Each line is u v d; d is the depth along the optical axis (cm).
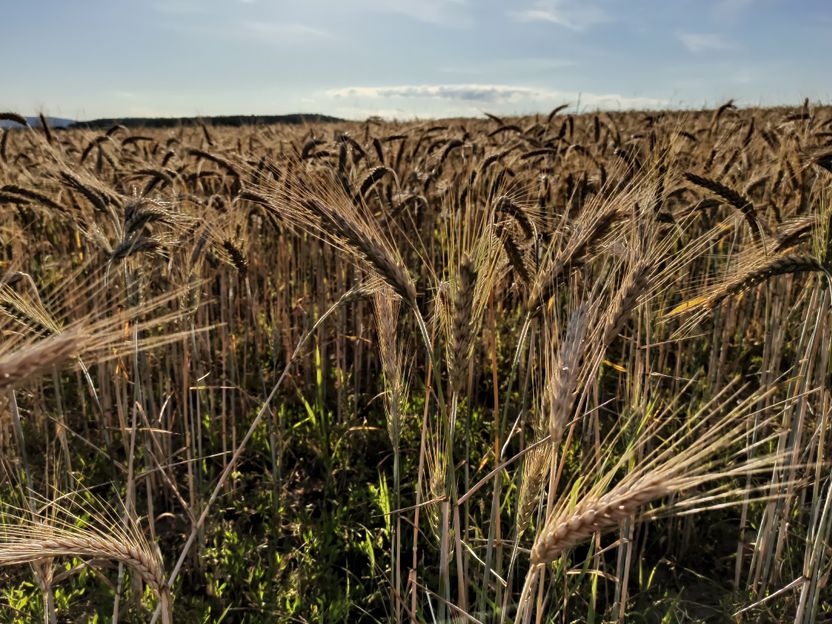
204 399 627
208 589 445
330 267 783
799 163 522
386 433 627
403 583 468
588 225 298
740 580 490
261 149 1017
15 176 806
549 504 255
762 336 749
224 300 680
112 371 549
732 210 585
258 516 567
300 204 277
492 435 590
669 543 502
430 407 636
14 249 634
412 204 731
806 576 356
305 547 491
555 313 301
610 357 709
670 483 186
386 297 347
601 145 1032
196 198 588
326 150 781
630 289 257
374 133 1295
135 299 365
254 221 720
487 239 284
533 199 564
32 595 404
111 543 238
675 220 439
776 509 424
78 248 638
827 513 356
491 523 307
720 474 188
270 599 421
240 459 614
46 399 636
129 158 955
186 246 493
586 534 200
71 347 175
